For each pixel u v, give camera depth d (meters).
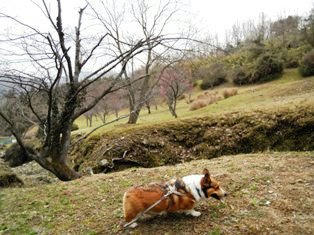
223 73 46.56
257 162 9.21
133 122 20.88
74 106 10.80
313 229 5.48
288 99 19.34
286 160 9.11
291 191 6.89
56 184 9.91
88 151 17.62
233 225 5.76
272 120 13.31
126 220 5.79
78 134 22.20
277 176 7.80
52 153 11.36
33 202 8.32
